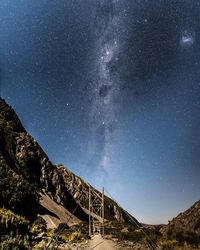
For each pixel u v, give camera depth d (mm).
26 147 76312
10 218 19891
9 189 40719
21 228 20641
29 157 73688
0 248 15320
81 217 74125
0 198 37438
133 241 22203
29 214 41594
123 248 20156
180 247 18266
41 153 81125
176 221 32781
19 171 64938
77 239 26859
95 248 20969
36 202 46750
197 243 18750
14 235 18234
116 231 31500
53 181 75438
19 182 44125
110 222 43844
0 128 73375
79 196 93875
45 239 22156
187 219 29672
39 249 17969
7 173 44938
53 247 18969
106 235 27828
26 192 43312
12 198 39062
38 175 72875
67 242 23828
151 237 21938
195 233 20422
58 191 73312
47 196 65750
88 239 26453
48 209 54250
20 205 39844
